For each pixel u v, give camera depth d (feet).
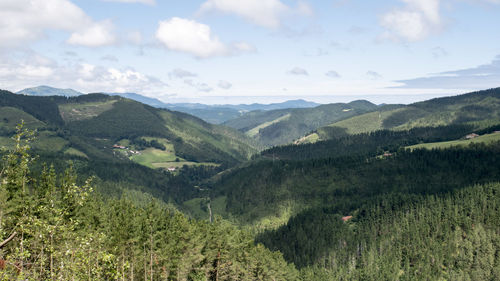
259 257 390.01
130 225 278.05
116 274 115.34
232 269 337.72
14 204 129.29
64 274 105.29
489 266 636.07
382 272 626.64
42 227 109.09
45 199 174.60
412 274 637.71
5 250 113.19
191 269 316.60
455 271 639.76
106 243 233.55
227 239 341.82
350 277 641.81
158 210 354.13
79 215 231.91
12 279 90.02
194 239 319.88
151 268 282.36
